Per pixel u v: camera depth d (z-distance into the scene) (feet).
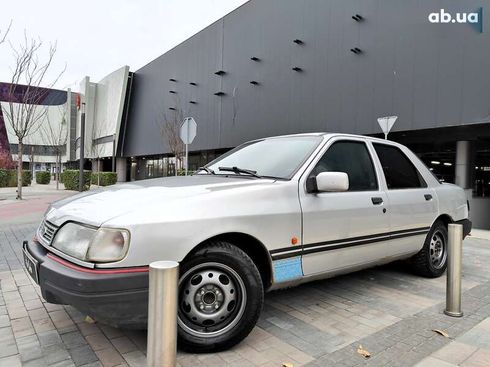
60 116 145.89
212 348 9.10
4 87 85.76
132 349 9.45
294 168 11.34
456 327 10.94
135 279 8.04
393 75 39.70
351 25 44.34
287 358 9.08
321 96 48.32
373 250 12.67
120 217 8.32
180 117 82.74
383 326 11.03
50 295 8.75
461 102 34.06
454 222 16.56
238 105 64.90
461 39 34.17
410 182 14.90
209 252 8.95
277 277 10.11
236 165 12.93
